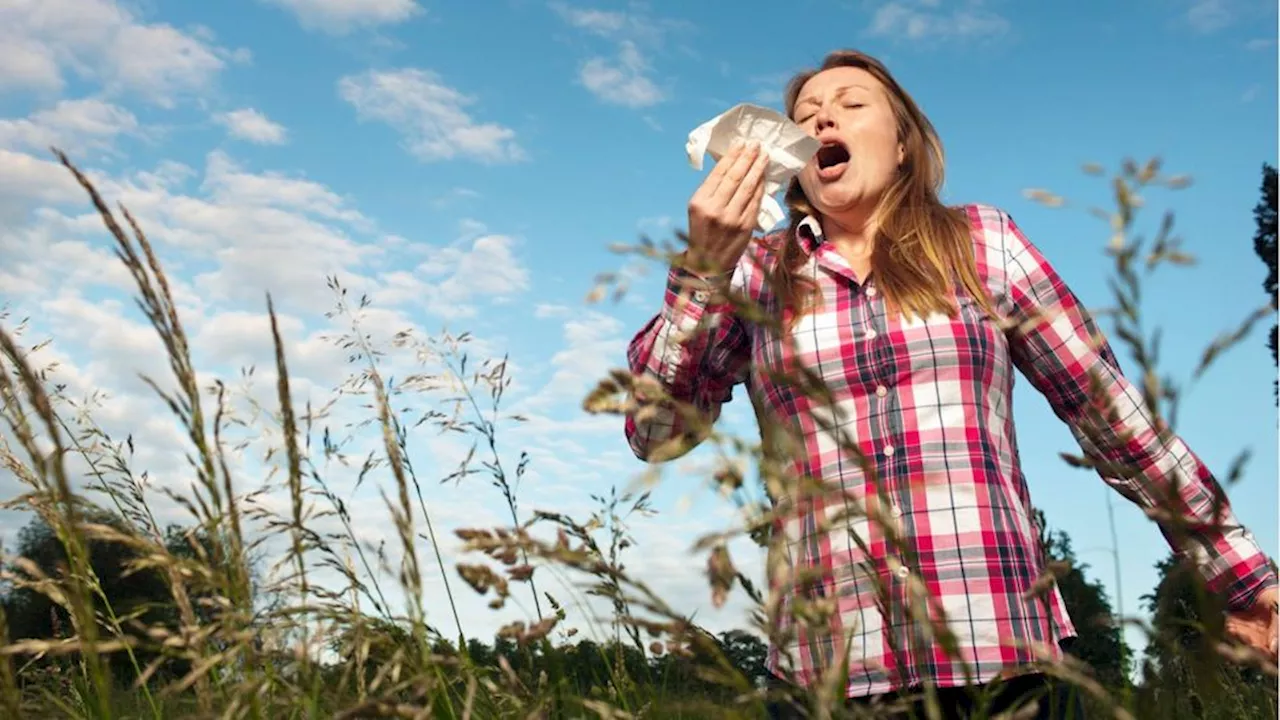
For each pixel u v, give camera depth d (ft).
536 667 4.72
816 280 8.19
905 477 7.31
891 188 8.45
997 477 7.43
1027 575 7.09
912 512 7.16
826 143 8.68
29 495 4.23
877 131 8.59
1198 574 2.82
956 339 7.63
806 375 3.17
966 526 7.13
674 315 7.93
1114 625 2.95
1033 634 6.75
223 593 4.01
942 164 9.25
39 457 3.94
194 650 3.86
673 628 3.25
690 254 3.28
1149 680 3.11
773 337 8.02
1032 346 7.98
